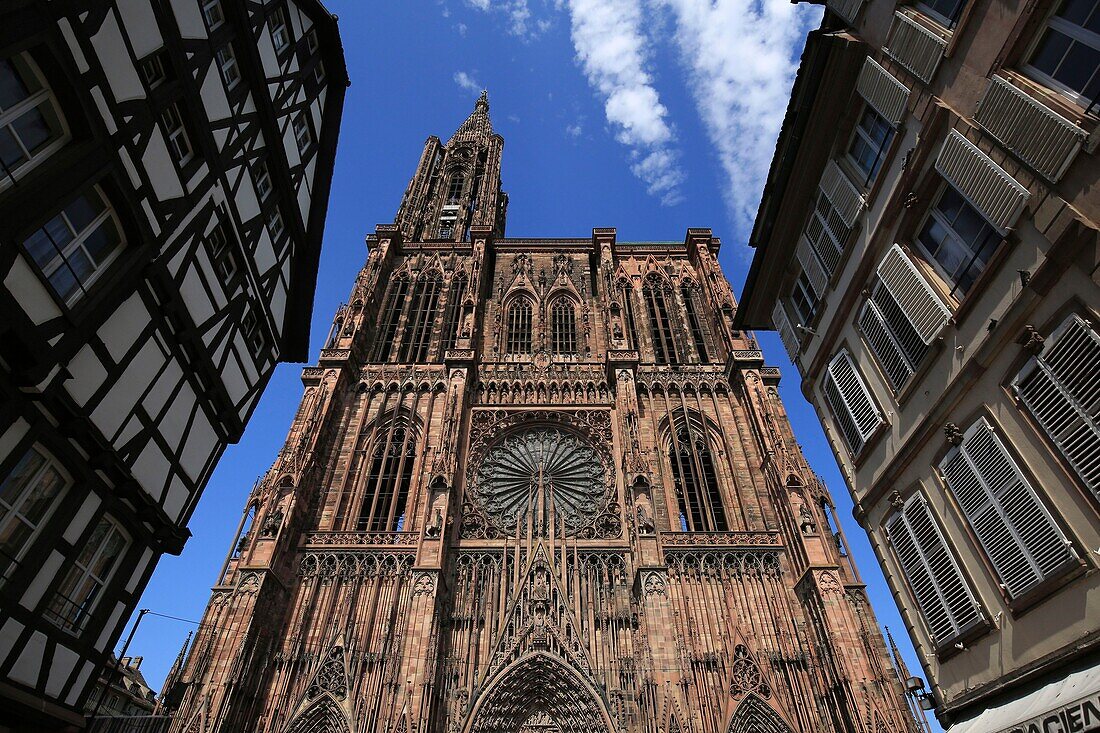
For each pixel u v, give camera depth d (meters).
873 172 20.39
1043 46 13.17
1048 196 12.63
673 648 35.47
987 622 15.02
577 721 35.38
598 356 58.34
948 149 15.77
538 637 38.03
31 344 12.84
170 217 17.67
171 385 19.20
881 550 20.33
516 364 56.91
